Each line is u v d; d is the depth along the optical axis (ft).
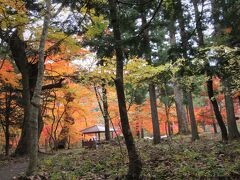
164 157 37.68
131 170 26.27
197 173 26.81
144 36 27.35
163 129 128.88
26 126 68.49
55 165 41.27
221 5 37.22
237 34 34.76
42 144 132.87
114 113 81.00
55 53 58.49
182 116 103.45
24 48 65.05
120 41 26.08
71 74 65.98
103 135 156.04
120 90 26.37
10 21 43.73
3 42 59.00
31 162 33.37
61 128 107.86
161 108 111.55
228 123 64.34
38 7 49.47
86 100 87.35
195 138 71.87
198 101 136.56
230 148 41.09
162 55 81.05
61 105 94.48
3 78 63.31
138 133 126.82
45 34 35.65
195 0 38.04
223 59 24.90
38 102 34.12
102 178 30.07
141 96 105.29
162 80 44.39
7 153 92.07
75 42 52.65
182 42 28.07
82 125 104.37
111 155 44.93
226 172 26.17
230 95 55.77
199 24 34.47
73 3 30.40
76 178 31.04
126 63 42.68
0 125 102.27
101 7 28.66
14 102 93.45
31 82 71.77
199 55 25.34
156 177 27.53
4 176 38.04
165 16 32.81
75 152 62.54
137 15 45.70
